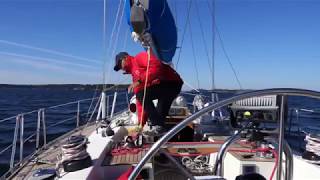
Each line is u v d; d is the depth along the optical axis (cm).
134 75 388
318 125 1396
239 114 283
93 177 316
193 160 398
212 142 409
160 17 313
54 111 2628
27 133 1463
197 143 406
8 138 1461
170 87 389
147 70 362
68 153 310
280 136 212
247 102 279
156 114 387
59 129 1633
